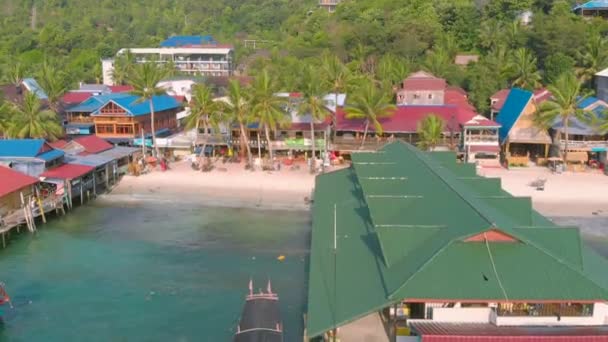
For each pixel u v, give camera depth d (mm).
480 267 33000
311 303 34344
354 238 42938
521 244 34156
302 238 60500
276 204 71250
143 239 61062
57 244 59969
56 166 74625
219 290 48969
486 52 130875
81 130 100250
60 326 43844
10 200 65500
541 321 32719
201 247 58531
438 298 31453
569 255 34656
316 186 61000
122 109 96188
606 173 78188
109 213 69562
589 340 30547
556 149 84875
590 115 79938
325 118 85562
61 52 190625
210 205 71500
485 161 83062
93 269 53750
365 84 90188
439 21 143125
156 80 90625
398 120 88250
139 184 79500
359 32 139250
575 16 128000
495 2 141125
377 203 43625
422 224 39094
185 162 89562
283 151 89875
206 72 177875
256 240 60156
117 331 43000
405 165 53781
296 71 123688
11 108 87500
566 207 67000
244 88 83938
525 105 83875
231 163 87562
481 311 33125
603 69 106500
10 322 44438
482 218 35250
